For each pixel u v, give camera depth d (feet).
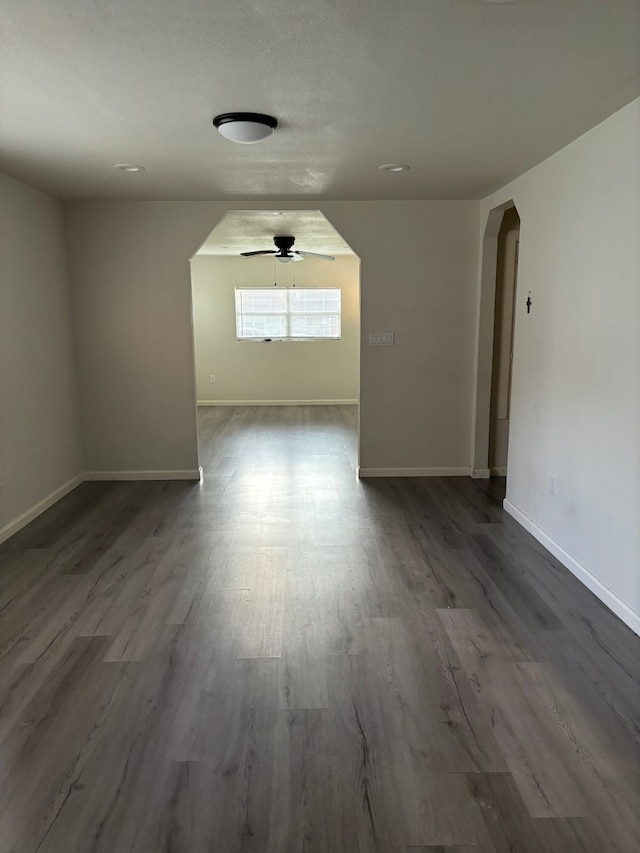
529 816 5.42
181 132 9.36
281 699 7.06
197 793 5.69
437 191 14.25
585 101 8.21
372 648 8.13
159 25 5.93
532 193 11.91
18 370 12.85
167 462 16.71
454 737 6.42
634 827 5.29
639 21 5.93
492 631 8.55
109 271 15.64
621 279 8.71
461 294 16.01
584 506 9.97
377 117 8.77
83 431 16.46
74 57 6.65
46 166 11.54
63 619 8.96
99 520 13.39
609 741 6.34
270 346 30.89
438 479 16.60
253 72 7.11
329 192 14.33
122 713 6.82
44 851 5.09
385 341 16.19
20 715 6.80
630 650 8.05
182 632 8.57
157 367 16.17
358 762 6.07
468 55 6.71
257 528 12.85
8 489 12.41
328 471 17.67
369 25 5.98
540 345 11.62
